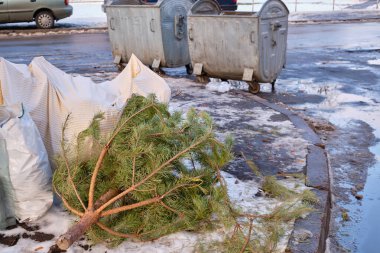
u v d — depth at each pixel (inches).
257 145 212.7
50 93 157.4
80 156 141.9
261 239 132.0
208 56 334.3
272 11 311.7
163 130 135.0
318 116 281.0
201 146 134.6
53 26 725.3
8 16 699.4
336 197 182.7
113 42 407.2
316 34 668.1
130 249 129.5
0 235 135.1
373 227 162.4
